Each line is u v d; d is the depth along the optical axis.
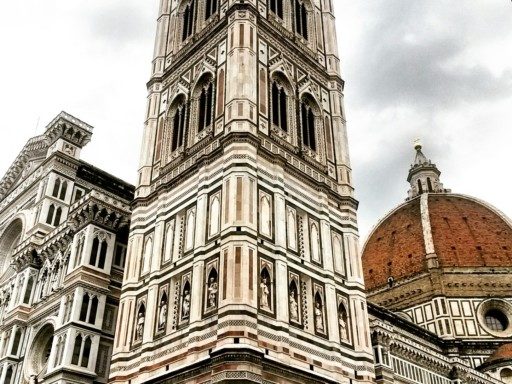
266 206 39.56
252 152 40.50
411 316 100.44
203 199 40.66
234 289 33.97
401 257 111.62
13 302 55.03
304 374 34.69
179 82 52.56
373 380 39.47
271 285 36.34
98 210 51.22
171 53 56.59
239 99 43.28
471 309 96.75
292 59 51.47
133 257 43.91
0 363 51.19
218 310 34.00
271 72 47.84
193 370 33.19
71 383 42.97
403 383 59.44
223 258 35.78
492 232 111.56
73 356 44.12
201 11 55.78
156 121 52.31
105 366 45.97
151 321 38.94
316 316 38.47
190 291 37.41
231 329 32.38
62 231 53.72
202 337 34.47
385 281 110.62
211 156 42.22
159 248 42.38
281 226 39.47
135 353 38.69
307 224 42.25
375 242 122.62
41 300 52.34
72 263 49.75
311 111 50.84
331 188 46.75
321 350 37.12
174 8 60.78
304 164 45.56
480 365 84.50
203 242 38.53
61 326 46.16
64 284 49.28
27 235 58.41
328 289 40.53
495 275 100.75
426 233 112.00
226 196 38.56
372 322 59.41
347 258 44.19
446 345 89.06
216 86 46.78
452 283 100.56
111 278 49.59
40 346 50.25
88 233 49.94
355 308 41.78
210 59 49.72
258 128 42.91
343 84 56.00
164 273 40.62
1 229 65.75
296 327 36.31
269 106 45.59
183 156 46.16
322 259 41.78
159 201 45.12
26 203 63.59
